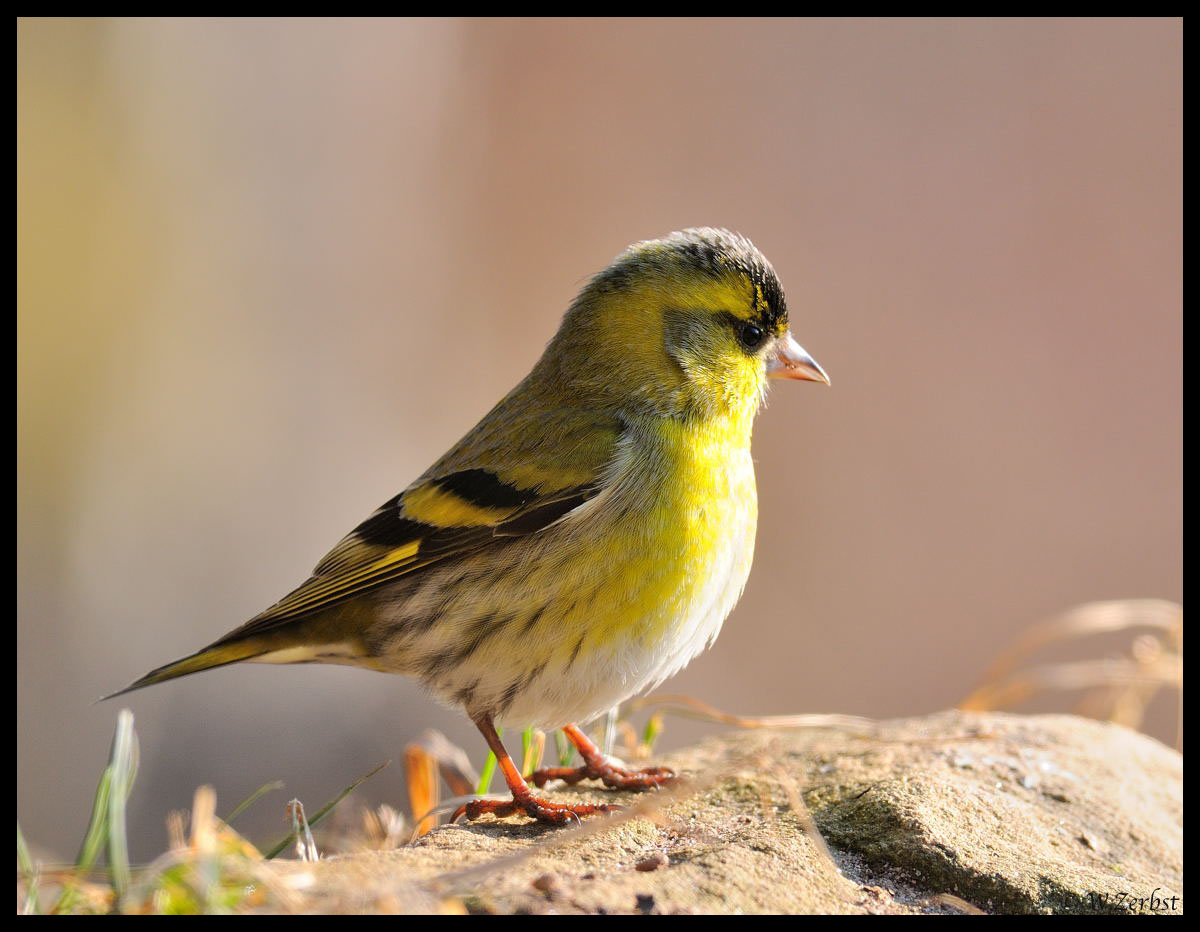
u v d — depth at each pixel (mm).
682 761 6805
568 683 6234
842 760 6242
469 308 18547
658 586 6180
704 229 7207
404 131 18562
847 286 17734
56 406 14727
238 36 16938
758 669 15516
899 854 5090
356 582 6562
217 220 16750
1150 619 8977
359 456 16578
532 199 19000
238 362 16266
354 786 5375
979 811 5465
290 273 17188
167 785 12406
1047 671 9234
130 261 15883
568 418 6605
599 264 18781
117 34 16156
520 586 6227
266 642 6820
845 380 17266
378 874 4484
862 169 18453
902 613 15648
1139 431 16406
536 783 6539
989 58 19000
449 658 6359
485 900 4309
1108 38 18547
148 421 15312
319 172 17578
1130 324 16938
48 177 15547
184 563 14523
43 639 13445
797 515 16562
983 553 15938
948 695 15055
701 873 4699
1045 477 16297
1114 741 6707
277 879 4199
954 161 18281
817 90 19188
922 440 16875
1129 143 17891
